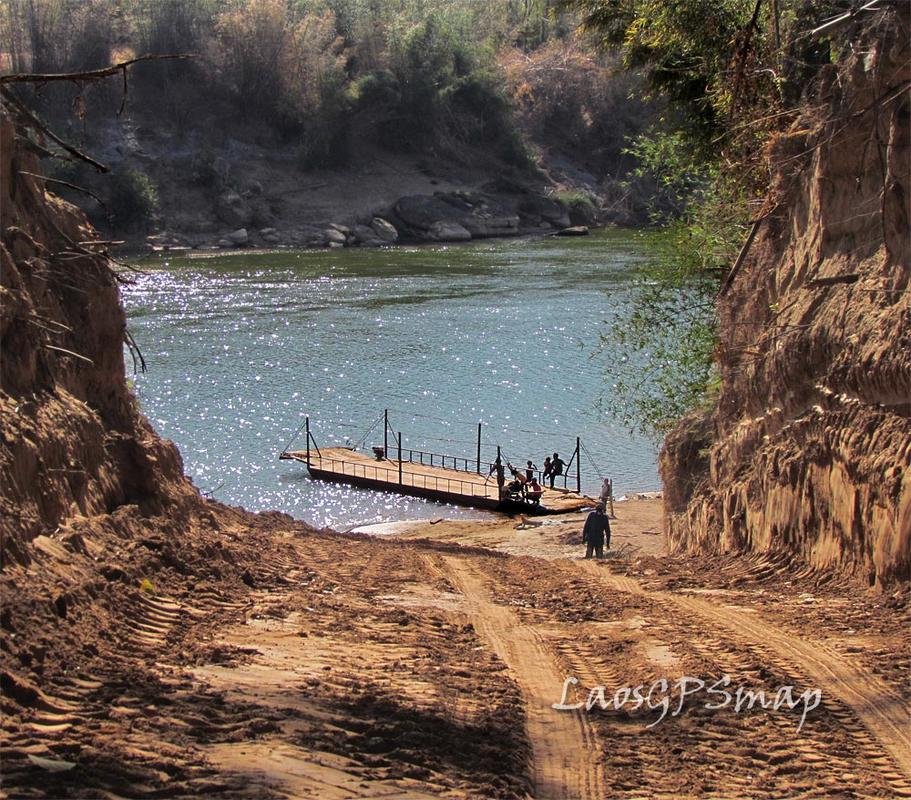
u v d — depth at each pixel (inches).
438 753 323.9
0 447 424.8
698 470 992.2
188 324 2496.3
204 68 4394.7
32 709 300.7
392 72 4608.8
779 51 827.4
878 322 585.0
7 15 3961.6
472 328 2454.5
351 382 2079.2
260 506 1539.1
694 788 313.3
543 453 1743.4
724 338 877.8
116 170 3875.5
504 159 4697.3
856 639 470.9
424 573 682.2
